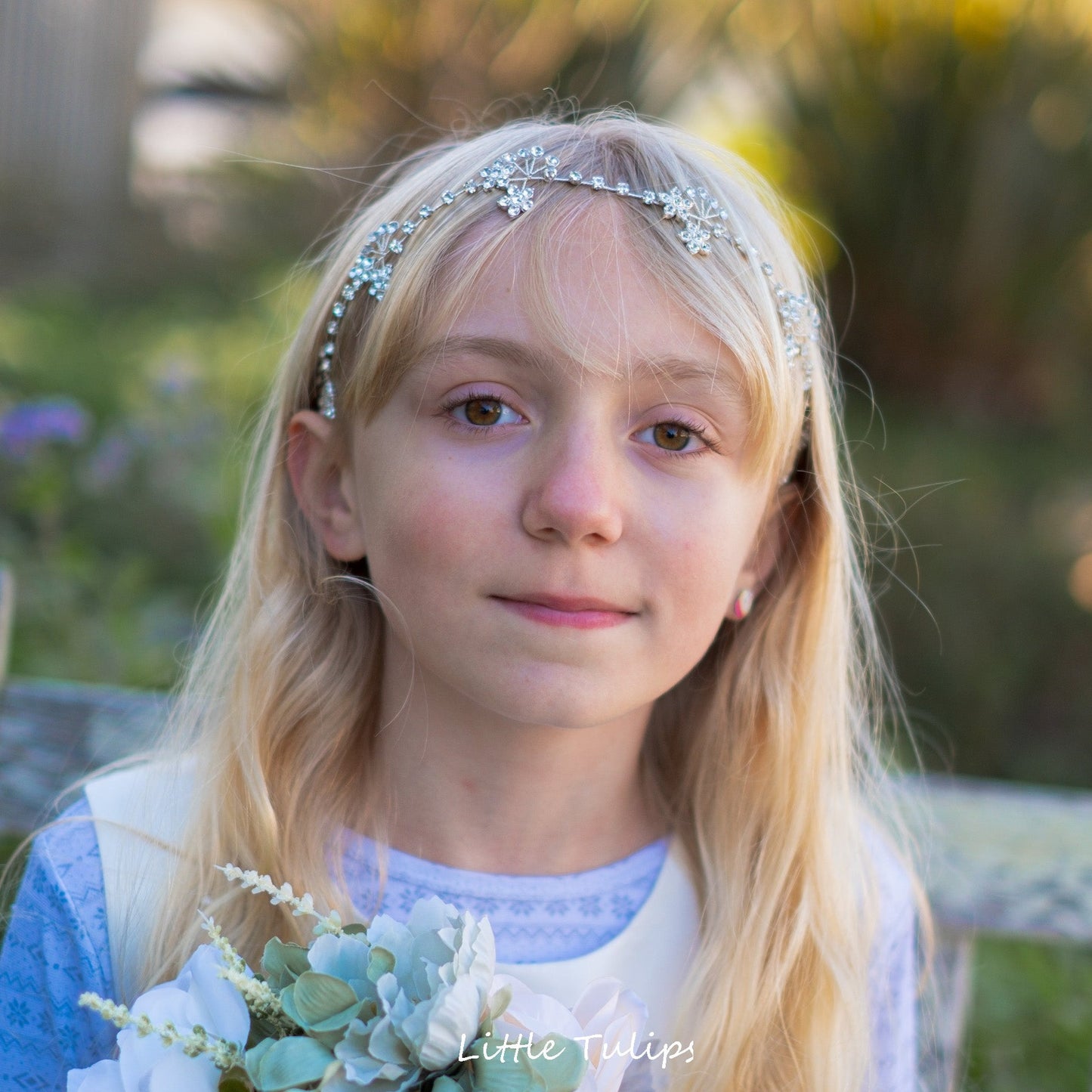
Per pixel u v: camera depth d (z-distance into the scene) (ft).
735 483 2.07
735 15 7.44
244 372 6.17
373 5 7.82
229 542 4.64
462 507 1.98
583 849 2.21
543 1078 1.80
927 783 2.65
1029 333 7.30
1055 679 5.32
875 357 7.54
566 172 2.06
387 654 2.20
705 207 2.09
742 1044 2.20
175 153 10.64
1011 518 5.60
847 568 2.35
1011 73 7.12
